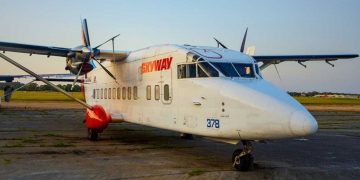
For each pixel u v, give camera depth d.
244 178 7.71
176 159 9.82
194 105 9.16
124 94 13.20
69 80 18.64
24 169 8.22
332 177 7.95
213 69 8.97
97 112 13.02
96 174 7.83
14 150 10.85
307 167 9.05
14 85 29.84
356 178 7.89
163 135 15.39
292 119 7.07
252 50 12.83
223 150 11.54
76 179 7.36
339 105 56.03
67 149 11.26
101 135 15.20
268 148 12.38
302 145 13.23
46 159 9.51
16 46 12.32
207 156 10.38
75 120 22.09
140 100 11.94
